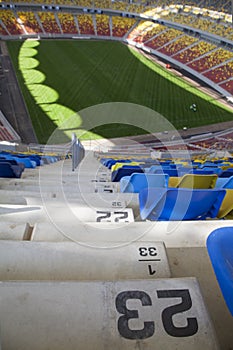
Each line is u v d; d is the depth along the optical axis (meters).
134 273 1.23
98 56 38.94
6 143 17.53
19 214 2.13
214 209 2.24
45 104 25.86
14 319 0.89
